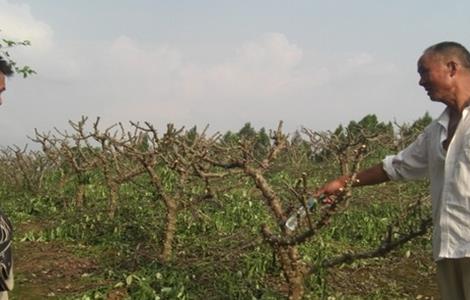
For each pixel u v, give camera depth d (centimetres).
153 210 1002
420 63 362
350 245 931
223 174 700
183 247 845
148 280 695
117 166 1043
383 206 1085
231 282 682
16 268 820
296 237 478
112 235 952
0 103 380
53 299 694
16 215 1177
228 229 959
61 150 1275
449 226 348
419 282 777
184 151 837
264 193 520
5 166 1530
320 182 1348
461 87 353
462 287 360
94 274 776
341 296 688
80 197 1159
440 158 360
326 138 1565
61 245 959
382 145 1630
